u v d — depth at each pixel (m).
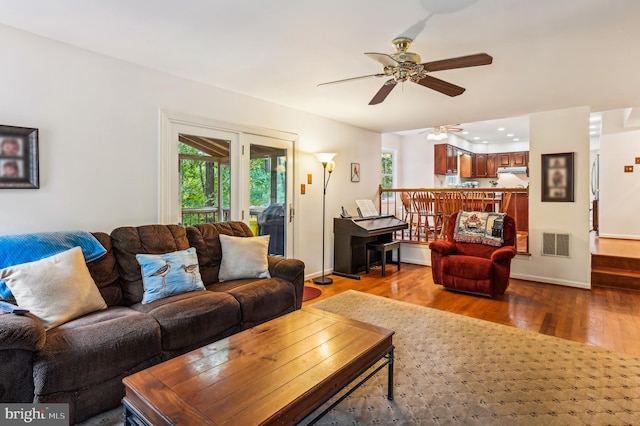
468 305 3.81
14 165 2.40
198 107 3.47
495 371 2.38
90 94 2.75
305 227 4.84
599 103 4.27
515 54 2.73
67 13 2.16
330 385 1.54
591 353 2.65
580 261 4.57
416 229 6.82
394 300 3.98
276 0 1.99
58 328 1.91
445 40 2.49
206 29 2.36
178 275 2.65
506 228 4.32
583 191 4.54
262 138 4.19
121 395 1.91
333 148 5.28
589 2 1.99
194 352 1.74
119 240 2.65
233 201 3.91
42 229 2.54
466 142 9.86
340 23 2.26
